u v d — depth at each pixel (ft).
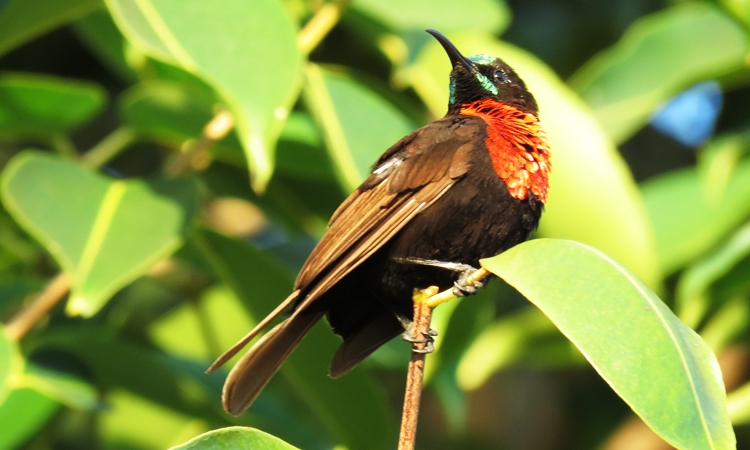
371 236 24.52
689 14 34.09
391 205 24.81
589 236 28.45
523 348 33.50
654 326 16.61
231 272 28.53
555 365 34.55
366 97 28.78
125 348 29.27
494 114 27.68
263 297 28.99
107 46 33.27
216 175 34.83
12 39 27.94
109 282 24.11
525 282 17.51
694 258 33.71
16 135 31.65
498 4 32.48
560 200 28.35
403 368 31.09
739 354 40.73
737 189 33.63
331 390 28.19
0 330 26.05
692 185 34.27
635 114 33.86
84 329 32.73
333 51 38.96
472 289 24.77
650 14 41.34
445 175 25.00
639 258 28.14
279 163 32.14
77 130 42.29
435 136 25.64
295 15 31.78
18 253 34.40
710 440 15.51
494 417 44.91
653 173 44.42
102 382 30.27
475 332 28.07
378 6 31.53
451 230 24.99
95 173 26.76
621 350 16.44
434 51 31.55
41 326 31.30
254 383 23.43
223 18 24.00
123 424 33.40
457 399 29.50
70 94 29.30
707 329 33.88
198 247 30.71
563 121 28.60
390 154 25.82
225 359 20.94
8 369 25.38
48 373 28.25
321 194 34.47
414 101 35.14
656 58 34.01
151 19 23.70
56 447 37.45
